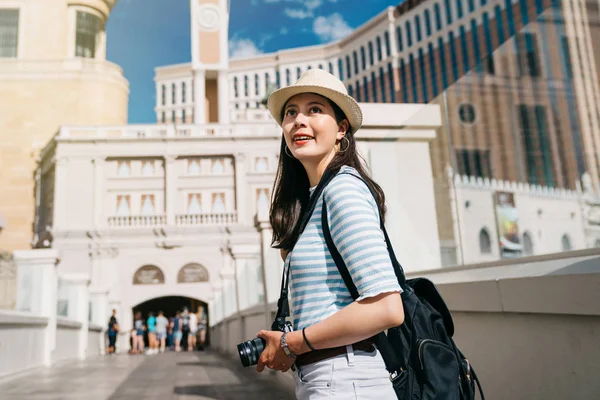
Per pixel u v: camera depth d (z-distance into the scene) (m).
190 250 30.67
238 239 30.91
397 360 1.23
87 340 16.06
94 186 31.27
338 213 1.22
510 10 56.75
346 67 83.50
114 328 19.39
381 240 1.19
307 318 1.24
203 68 44.94
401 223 4.46
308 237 1.29
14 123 39.47
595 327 1.81
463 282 2.56
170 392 6.37
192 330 23.47
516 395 2.22
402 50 73.56
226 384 6.82
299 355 1.26
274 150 32.62
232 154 32.31
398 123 4.53
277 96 1.45
